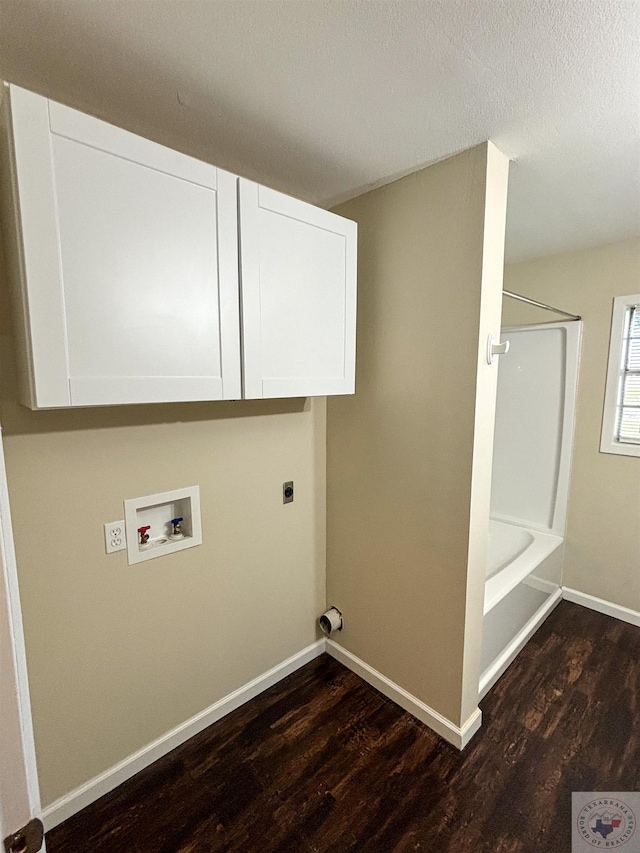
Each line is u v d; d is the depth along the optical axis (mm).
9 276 1007
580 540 2680
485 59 1001
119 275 1030
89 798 1437
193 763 1595
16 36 931
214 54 996
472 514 1534
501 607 2010
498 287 1489
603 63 1000
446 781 1517
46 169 901
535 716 1809
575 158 1462
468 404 1491
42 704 1317
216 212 1190
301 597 2090
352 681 2031
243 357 1293
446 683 1674
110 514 1398
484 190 1379
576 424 2633
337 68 1041
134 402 1085
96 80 1093
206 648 1725
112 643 1450
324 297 1509
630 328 2430
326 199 1840
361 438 1906
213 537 1691
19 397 1107
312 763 1594
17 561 1229
